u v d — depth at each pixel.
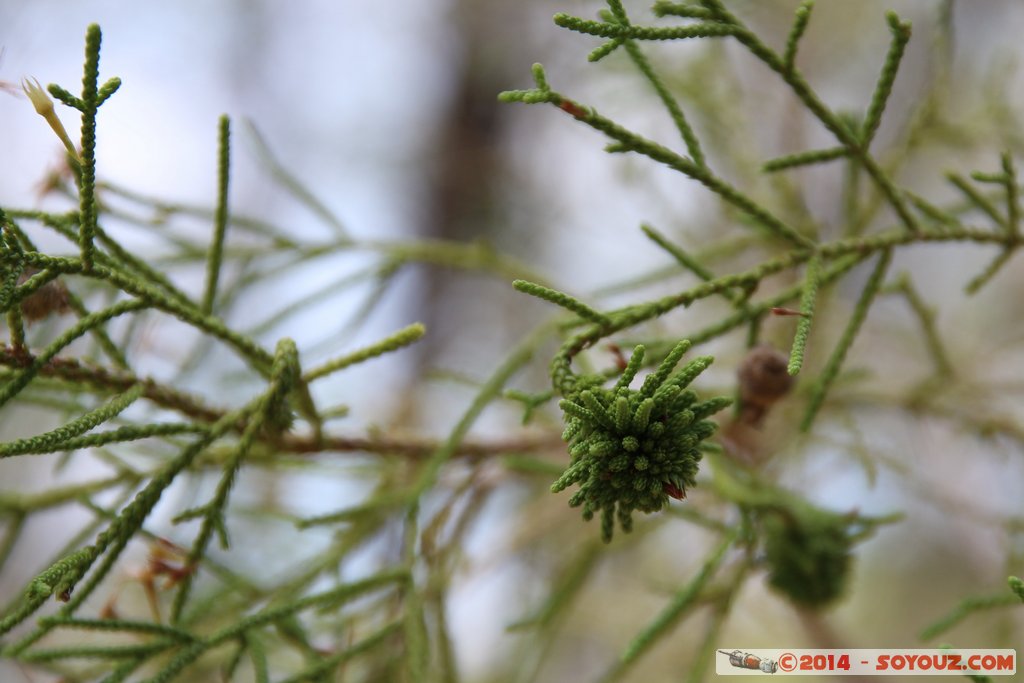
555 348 0.33
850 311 0.35
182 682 0.29
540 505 0.32
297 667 0.31
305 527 0.28
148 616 0.32
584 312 0.25
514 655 0.34
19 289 0.24
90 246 0.24
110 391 0.26
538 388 0.34
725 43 0.34
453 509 0.30
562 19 0.24
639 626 0.37
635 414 0.23
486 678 0.35
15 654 0.25
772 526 0.28
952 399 0.32
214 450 0.28
